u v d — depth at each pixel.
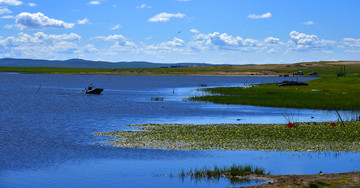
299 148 25.44
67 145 26.88
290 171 19.77
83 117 44.38
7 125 37.09
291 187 15.46
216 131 31.97
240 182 17.58
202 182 17.86
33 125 37.28
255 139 28.42
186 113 48.78
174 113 48.66
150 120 41.94
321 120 41.84
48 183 18.14
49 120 41.38
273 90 83.12
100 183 18.05
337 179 16.69
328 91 77.31
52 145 26.92
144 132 32.09
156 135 30.38
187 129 33.50
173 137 29.41
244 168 19.81
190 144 26.84
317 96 67.38
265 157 23.11
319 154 23.80
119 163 21.94
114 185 17.75
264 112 50.06
